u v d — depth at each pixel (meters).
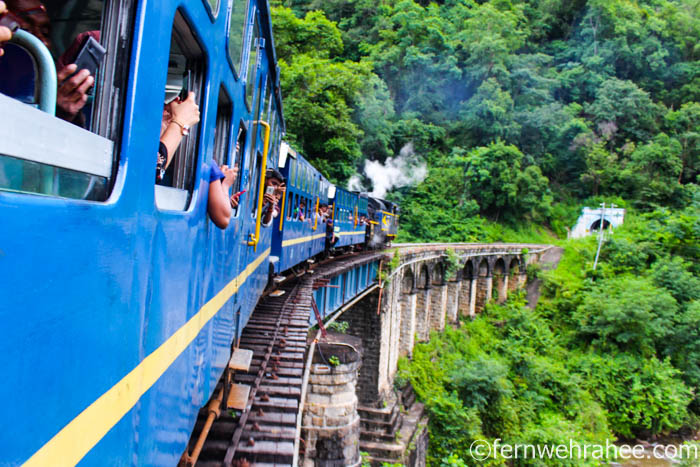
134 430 2.00
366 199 30.48
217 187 3.38
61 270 1.36
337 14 78.31
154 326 2.21
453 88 74.06
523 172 66.19
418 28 72.94
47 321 1.30
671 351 39.44
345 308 21.80
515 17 85.31
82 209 1.46
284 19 47.25
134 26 1.87
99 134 1.83
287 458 5.21
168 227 2.40
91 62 1.84
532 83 79.19
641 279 46.75
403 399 27.48
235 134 4.29
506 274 50.69
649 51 89.00
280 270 12.08
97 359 1.61
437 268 38.19
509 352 37.81
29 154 1.25
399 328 30.39
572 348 42.50
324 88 41.00
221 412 5.86
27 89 1.75
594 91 83.56
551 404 33.94
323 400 14.84
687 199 71.38
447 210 60.56
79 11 2.64
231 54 3.66
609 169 73.06
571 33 94.44
